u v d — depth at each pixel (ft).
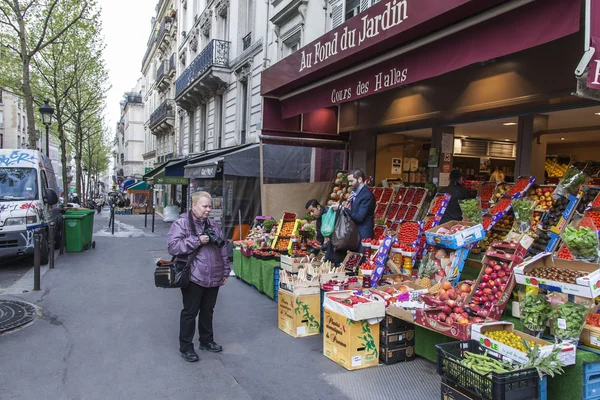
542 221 17.80
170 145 107.96
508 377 9.43
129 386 13.30
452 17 14.56
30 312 20.53
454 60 15.30
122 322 19.48
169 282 14.56
